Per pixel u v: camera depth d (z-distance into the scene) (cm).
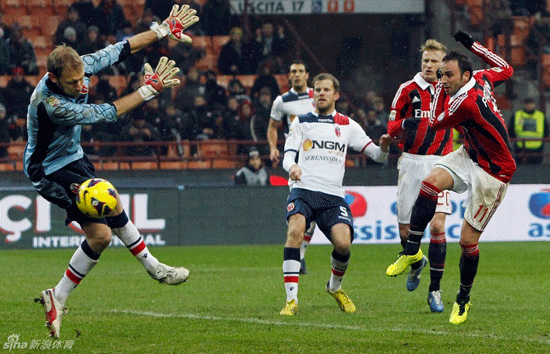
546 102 6769
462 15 7188
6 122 5991
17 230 4966
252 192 5156
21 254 4653
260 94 5984
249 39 6644
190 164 6075
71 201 1917
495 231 5200
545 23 7006
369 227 5116
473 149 2264
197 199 5112
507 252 4591
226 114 6038
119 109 1827
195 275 3522
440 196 2497
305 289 3036
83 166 1961
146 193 5066
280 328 2116
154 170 5578
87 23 6469
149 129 5919
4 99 6069
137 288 3059
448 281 3319
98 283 3219
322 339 1944
